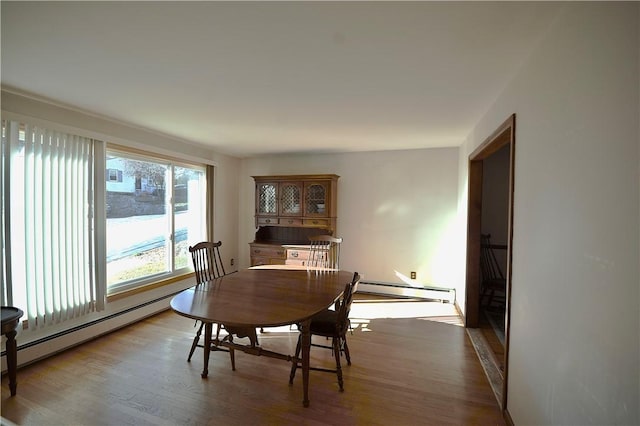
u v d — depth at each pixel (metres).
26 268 2.34
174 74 1.91
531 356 1.50
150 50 1.61
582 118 1.08
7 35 1.46
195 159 4.11
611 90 0.93
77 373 2.32
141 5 1.22
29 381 2.21
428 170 4.23
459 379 2.29
